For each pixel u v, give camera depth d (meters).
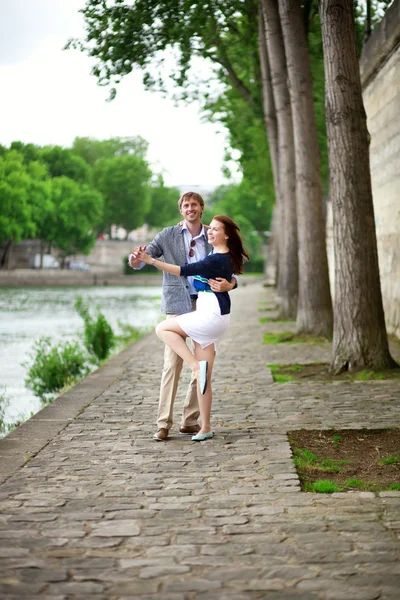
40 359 15.17
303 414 9.28
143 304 49.22
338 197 12.45
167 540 4.99
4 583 4.32
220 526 5.26
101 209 118.44
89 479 6.44
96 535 5.09
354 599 4.09
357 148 12.23
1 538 5.04
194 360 7.76
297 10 17.58
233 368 13.70
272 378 12.35
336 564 4.56
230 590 4.21
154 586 4.27
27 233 95.75
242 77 30.16
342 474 6.70
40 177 103.56
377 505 5.70
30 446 7.62
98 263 131.75
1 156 96.50
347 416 9.10
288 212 23.73
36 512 5.57
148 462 7.02
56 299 56.41
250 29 24.03
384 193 19.47
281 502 5.79
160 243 8.12
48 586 4.28
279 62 21.41
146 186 137.62
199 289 7.86
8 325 30.83
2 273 95.56
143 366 14.14
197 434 7.96
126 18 17.00
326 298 18.92
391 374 12.13
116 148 150.12
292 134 22.38
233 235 7.85
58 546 4.89
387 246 19.22
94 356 18.20
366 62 20.27
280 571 4.46
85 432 8.30
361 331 12.53
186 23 18.20
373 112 20.55
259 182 38.22
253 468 6.79
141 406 9.91
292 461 7.02
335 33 12.00
